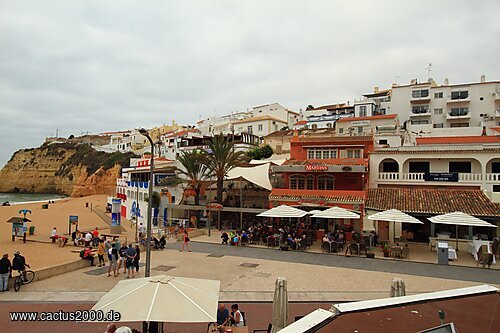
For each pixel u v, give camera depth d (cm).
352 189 3541
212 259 2430
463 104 6631
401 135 4912
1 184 15188
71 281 1819
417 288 1773
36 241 3372
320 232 3231
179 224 4066
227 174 4150
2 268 1628
